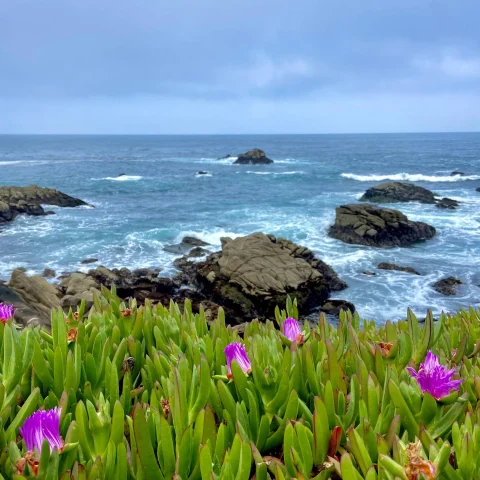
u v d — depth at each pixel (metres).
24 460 1.62
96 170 62.91
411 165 69.25
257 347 2.55
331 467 1.83
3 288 6.75
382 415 2.05
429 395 1.99
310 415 2.10
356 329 3.40
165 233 25.22
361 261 20.41
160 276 18.67
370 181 49.62
